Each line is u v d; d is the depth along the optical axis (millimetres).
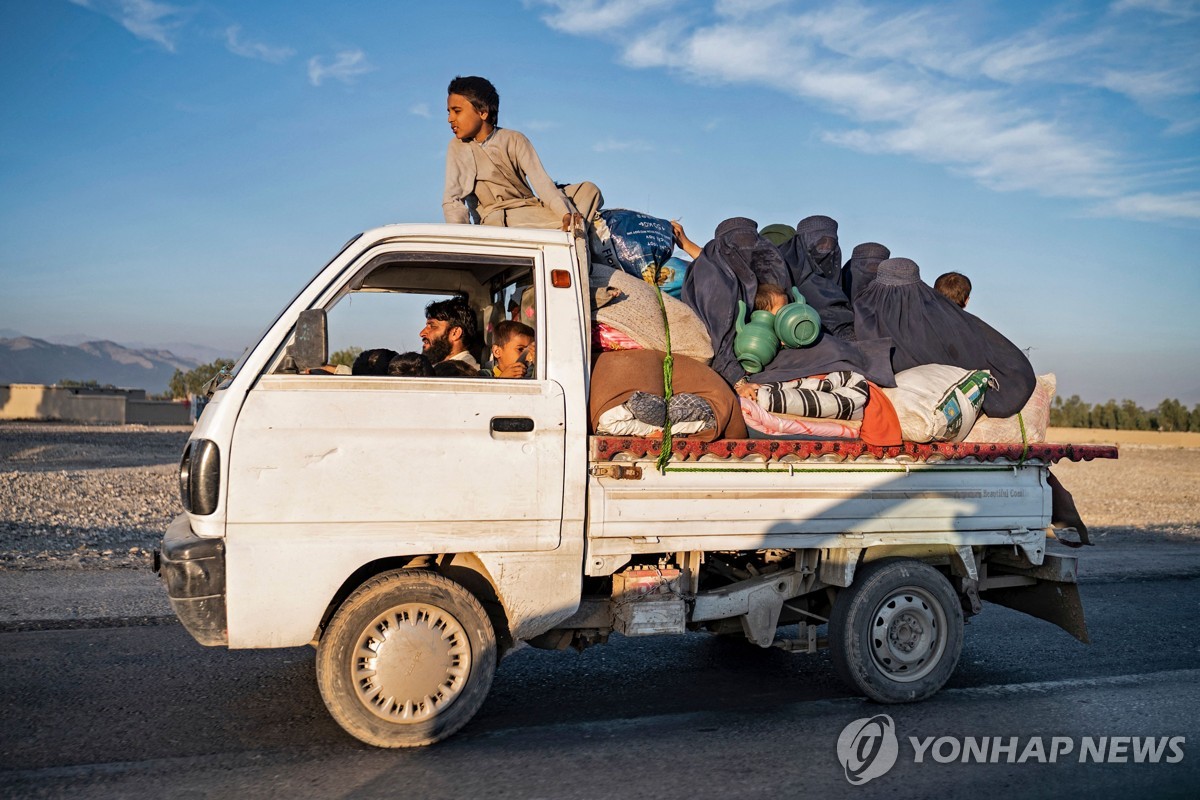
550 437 4824
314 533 4504
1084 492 23891
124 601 7672
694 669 6445
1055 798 4301
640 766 4543
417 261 4934
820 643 6000
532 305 5199
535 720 5250
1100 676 6438
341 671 4555
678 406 4996
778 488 5266
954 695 5879
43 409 58344
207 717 5125
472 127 5797
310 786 4203
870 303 6441
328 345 4617
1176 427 94875
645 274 5965
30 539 10656
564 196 5785
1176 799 4320
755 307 5988
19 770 4320
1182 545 13641
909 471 5582
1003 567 6316
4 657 6117
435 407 4672
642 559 5406
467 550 4703
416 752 4668
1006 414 5941
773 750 4816
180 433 41750
